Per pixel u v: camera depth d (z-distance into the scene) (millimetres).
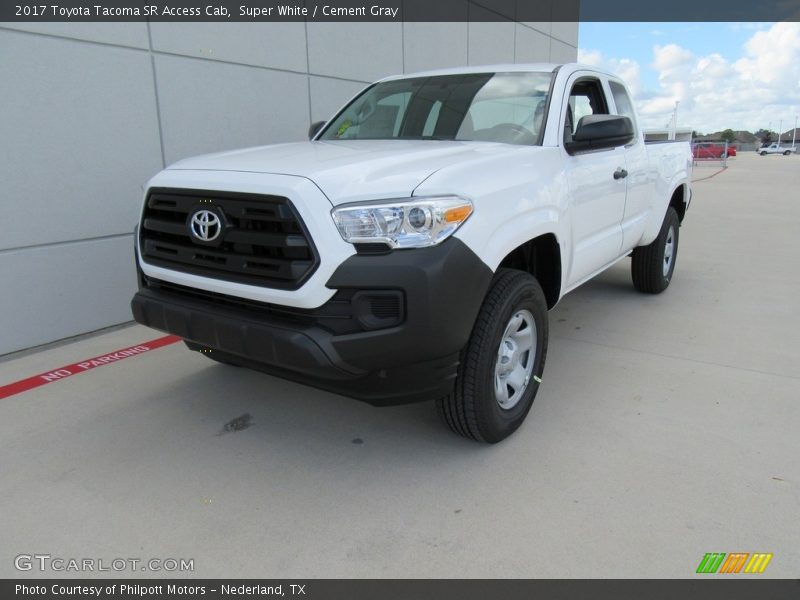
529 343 3201
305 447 3154
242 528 2514
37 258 4570
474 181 2717
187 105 5562
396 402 2674
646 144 5141
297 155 3094
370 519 2561
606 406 3557
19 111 4340
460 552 2352
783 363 4191
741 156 68062
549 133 3482
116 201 5051
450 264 2492
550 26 13070
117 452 3109
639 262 5750
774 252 8195
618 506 2613
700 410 3492
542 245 3424
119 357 4441
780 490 2713
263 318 2637
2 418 3479
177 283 2979
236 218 2691
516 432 3268
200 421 3439
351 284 2436
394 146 3393
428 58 9133
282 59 6531
